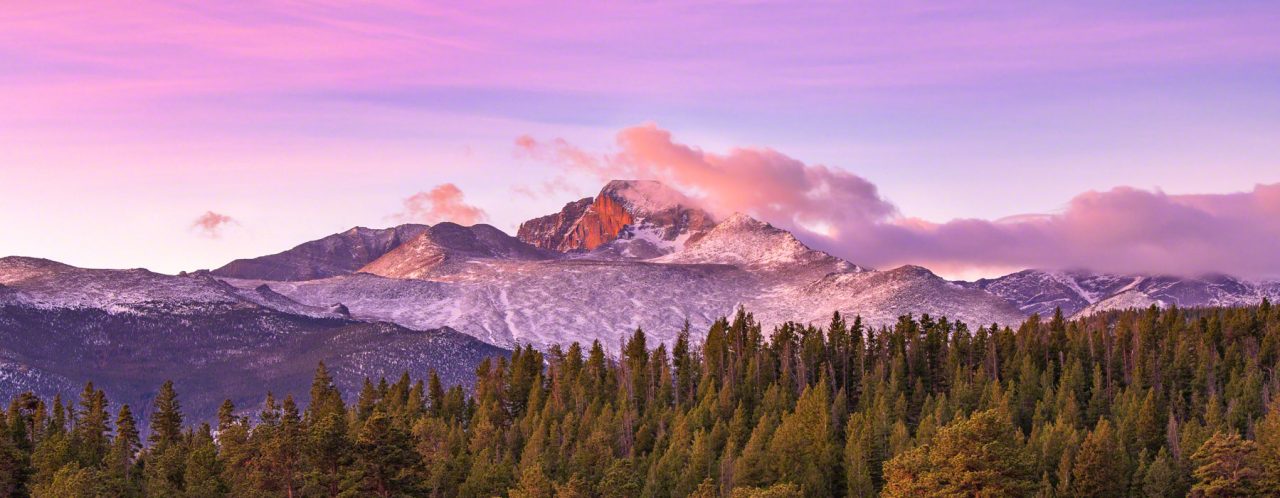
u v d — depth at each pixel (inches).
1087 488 7244.1
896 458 5777.6
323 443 5767.7
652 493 7588.6
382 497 5841.5
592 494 6574.8
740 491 6402.6
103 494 6614.2
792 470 7751.0
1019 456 5605.3
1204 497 6422.2
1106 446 7391.7
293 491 5920.3
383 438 5880.9
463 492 7554.1
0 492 6998.0
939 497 5413.4
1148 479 7253.9
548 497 6594.5
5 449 7091.5
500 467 7583.7
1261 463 6279.5
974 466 5462.6
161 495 7086.6
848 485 7672.2
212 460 7460.6
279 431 5930.1
